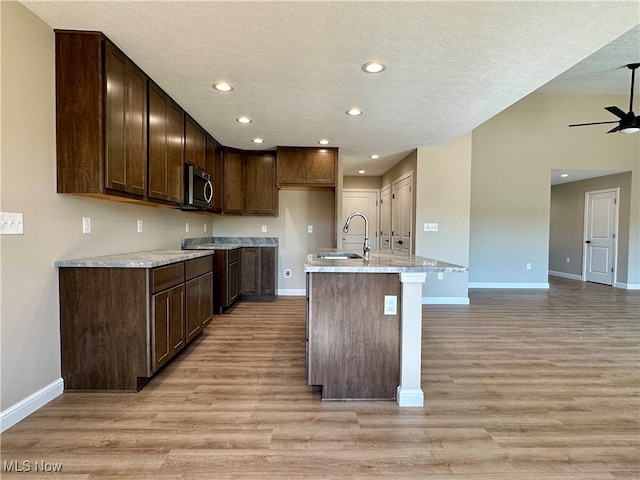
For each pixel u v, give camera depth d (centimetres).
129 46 221
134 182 249
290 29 200
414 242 511
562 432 187
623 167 645
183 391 229
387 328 219
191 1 176
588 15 185
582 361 291
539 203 652
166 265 249
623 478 152
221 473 151
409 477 151
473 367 277
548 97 641
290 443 174
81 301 224
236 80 269
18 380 189
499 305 505
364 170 685
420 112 338
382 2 175
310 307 217
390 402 218
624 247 660
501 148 647
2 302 178
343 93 292
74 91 209
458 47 218
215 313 439
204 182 388
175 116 318
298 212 561
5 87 177
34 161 196
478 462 161
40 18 195
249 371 263
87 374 226
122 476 149
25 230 191
